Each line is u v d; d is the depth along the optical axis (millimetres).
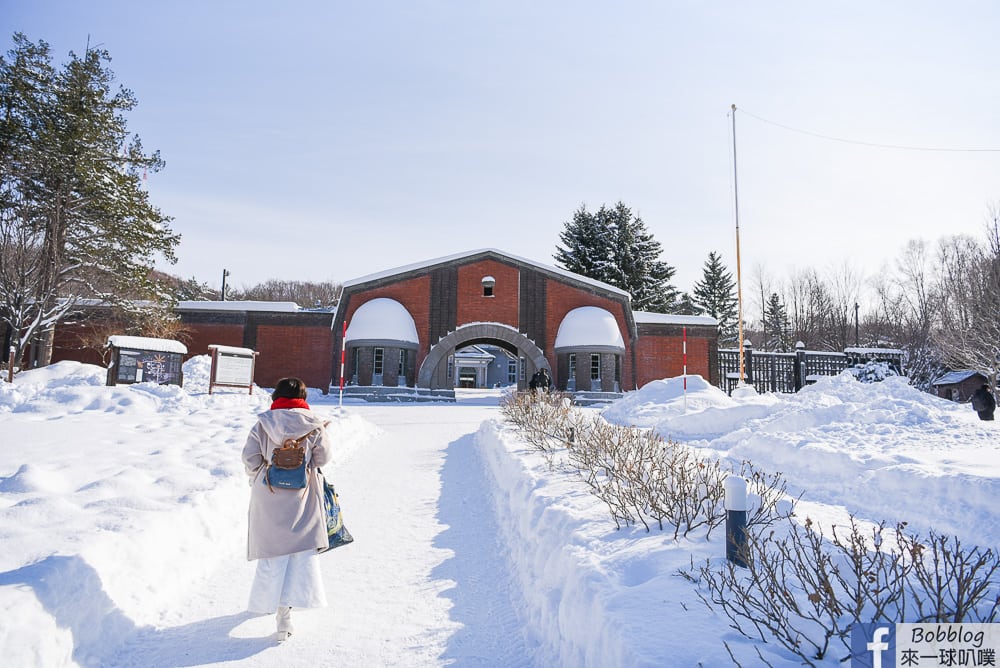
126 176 27219
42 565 3736
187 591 4867
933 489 6137
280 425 4383
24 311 25125
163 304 28562
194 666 3680
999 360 32281
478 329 31406
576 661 3445
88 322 29031
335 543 4844
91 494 5680
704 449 10773
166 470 7035
